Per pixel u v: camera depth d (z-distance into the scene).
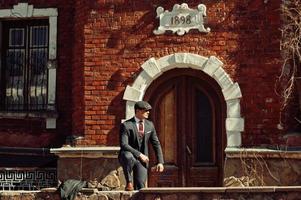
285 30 12.95
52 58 15.26
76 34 14.29
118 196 9.94
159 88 13.73
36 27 15.62
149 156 13.55
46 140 14.99
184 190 9.58
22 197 10.41
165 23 13.47
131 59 13.59
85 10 13.98
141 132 10.63
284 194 9.36
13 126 15.19
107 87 13.64
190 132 13.59
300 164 12.52
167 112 13.70
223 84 13.14
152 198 9.66
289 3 13.01
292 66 12.89
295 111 12.91
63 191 10.23
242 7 13.24
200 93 13.66
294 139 12.67
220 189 9.48
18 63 15.66
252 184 12.68
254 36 13.14
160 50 13.47
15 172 14.07
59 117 15.04
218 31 13.28
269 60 13.02
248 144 12.95
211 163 13.47
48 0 15.44
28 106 15.47
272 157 12.65
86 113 13.69
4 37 15.69
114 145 13.47
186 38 13.38
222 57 13.23
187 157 13.54
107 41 13.73
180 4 13.45
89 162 13.42
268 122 12.92
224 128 13.40
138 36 13.59
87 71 13.79
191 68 13.52
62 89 15.12
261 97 13.00
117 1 13.77
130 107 13.46
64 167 13.52
